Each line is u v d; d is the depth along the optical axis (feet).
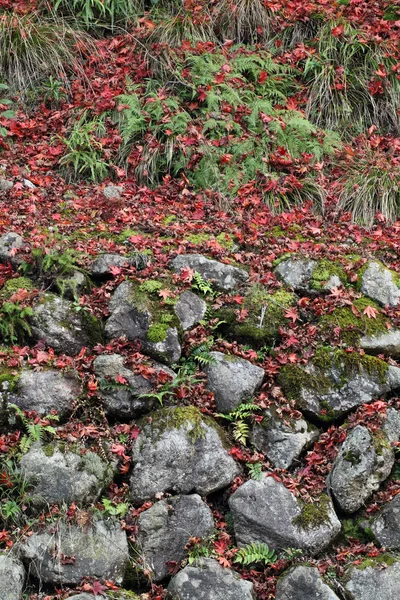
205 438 16.22
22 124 24.12
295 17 27.61
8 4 27.45
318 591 14.78
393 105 25.99
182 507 15.62
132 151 23.52
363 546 15.85
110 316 17.79
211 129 24.07
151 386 16.81
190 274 18.63
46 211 20.88
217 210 21.99
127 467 16.03
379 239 21.53
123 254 19.13
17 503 15.17
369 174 23.27
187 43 26.43
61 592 14.46
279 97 25.84
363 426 16.79
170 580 15.15
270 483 16.07
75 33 27.04
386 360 18.30
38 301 17.57
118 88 25.34
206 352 17.67
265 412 17.12
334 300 18.74
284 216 21.67
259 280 19.07
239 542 15.60
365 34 26.96
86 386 16.65
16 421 15.96
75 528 15.03
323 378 17.61
